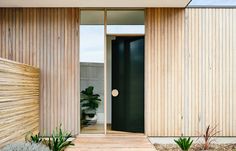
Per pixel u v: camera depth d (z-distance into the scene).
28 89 4.64
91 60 5.51
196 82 5.40
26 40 5.41
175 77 5.38
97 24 5.51
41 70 5.40
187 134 5.36
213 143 5.37
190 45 5.41
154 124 5.36
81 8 5.43
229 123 5.39
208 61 5.42
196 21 5.42
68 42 5.41
